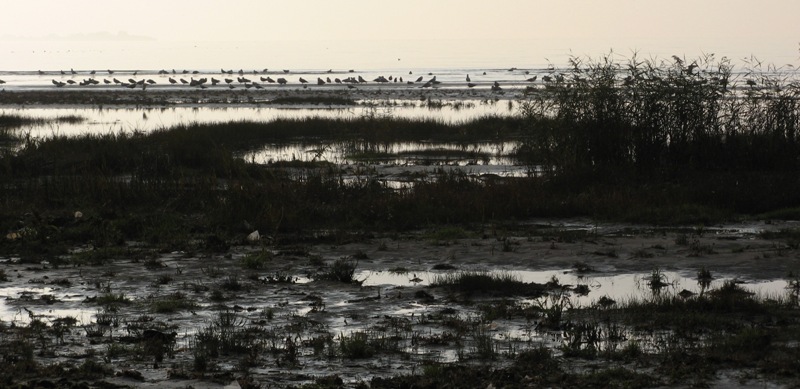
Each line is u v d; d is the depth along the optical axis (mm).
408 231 23969
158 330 14406
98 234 22844
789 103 32844
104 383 11445
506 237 22359
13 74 181000
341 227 24312
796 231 22234
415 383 11570
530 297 16766
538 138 33156
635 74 32812
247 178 30297
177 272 19094
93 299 16672
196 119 68062
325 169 36531
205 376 11906
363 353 13070
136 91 109062
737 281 17641
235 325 14859
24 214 25438
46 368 12211
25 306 16266
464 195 27281
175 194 27812
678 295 16562
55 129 59000
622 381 11609
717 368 12133
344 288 17609
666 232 23047
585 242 21562
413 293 17047
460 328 14445
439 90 105062
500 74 154875
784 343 13258
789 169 31312
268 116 70375
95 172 33250
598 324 14680
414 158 41625
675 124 31906
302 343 13758
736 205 25984
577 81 32938
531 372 12086
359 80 123188
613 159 31516
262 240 22469
